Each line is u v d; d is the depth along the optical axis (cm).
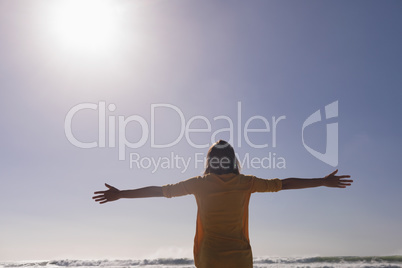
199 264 311
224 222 306
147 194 313
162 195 315
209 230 308
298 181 316
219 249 299
